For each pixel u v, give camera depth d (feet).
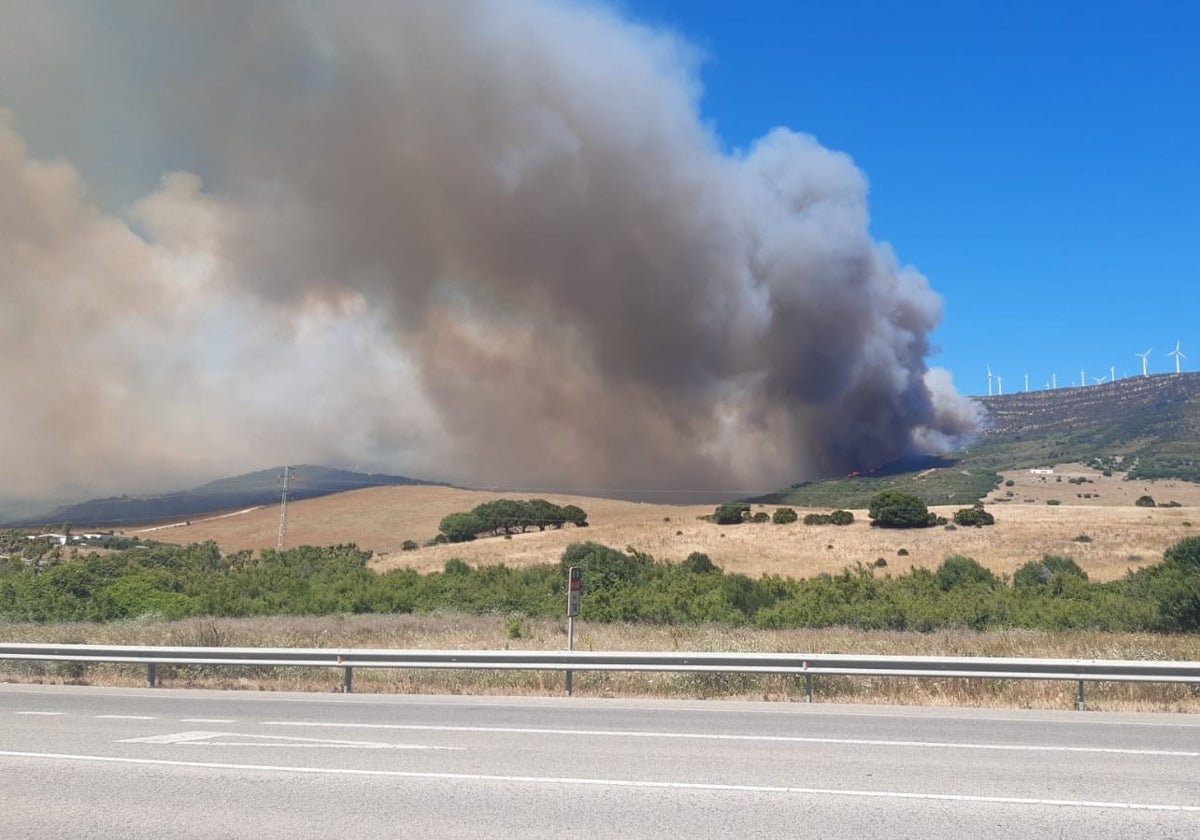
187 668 58.80
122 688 53.01
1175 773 28.04
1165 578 99.55
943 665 43.96
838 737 34.53
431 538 298.76
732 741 33.60
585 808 23.75
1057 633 80.07
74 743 33.60
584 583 139.85
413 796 25.08
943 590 137.69
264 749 32.14
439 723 38.24
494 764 29.37
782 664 46.06
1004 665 43.37
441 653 49.57
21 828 22.09
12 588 124.06
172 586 135.23
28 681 56.59
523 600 121.90
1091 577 151.02
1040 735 35.06
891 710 42.24
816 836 21.18
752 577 171.42
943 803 24.25
